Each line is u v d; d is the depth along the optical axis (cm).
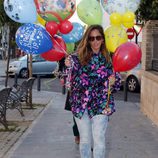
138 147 813
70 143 844
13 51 4884
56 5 648
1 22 1452
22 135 935
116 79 576
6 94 983
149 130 982
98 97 570
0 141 887
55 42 658
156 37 1243
